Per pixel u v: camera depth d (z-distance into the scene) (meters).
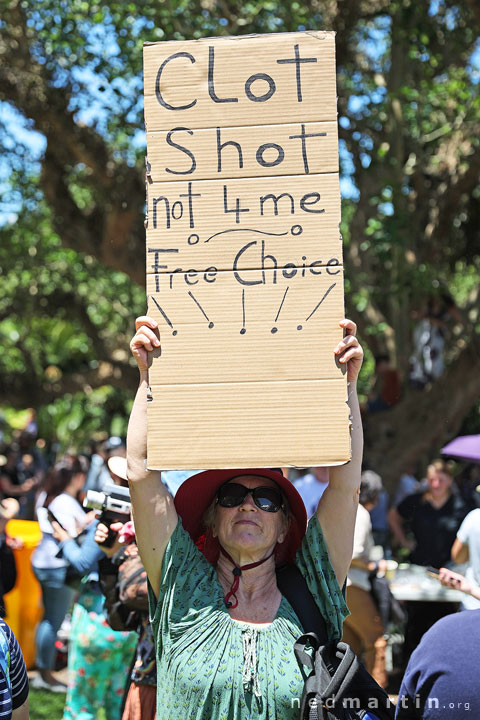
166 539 3.00
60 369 21.20
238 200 2.91
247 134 2.93
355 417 2.93
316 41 2.94
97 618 4.94
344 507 2.99
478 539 5.52
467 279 16.69
